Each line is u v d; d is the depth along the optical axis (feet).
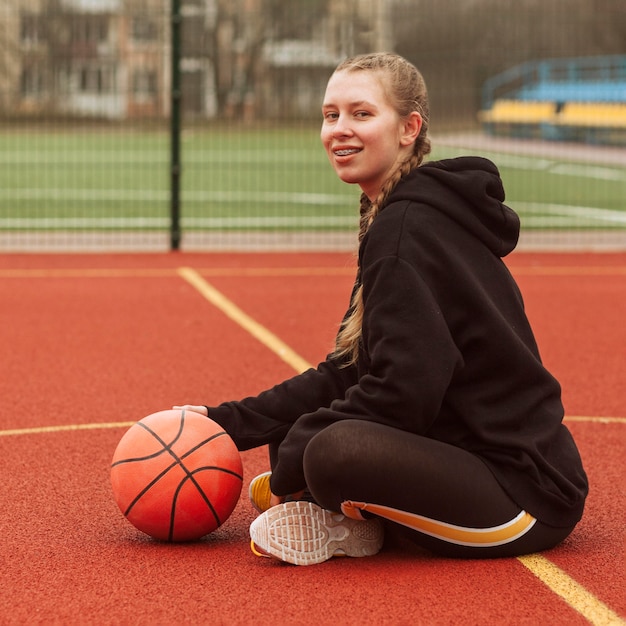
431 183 11.10
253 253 41.65
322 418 10.94
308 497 12.10
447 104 94.94
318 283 34.50
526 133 111.55
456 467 10.71
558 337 26.17
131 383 20.92
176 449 11.85
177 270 37.22
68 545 12.15
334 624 9.87
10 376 21.48
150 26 106.01
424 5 65.92
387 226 10.84
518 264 39.32
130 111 111.86
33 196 62.69
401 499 10.68
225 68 106.01
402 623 9.89
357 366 11.62
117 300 30.96
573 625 9.87
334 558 11.61
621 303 31.24
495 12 63.21
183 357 23.35
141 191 66.18
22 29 106.32
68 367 22.33
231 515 13.35
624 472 15.29
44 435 17.12
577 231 48.16
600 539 12.32
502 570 11.17
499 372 10.97
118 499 11.93
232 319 28.02
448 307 10.75
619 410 19.20
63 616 10.09
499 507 10.98
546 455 11.30
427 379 10.40
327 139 11.64
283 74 99.45
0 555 11.80
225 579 11.00
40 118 97.96
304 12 99.76
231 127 104.06
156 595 10.59
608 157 91.09
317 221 51.08
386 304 10.57
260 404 12.26
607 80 102.63
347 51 65.57
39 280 34.63
